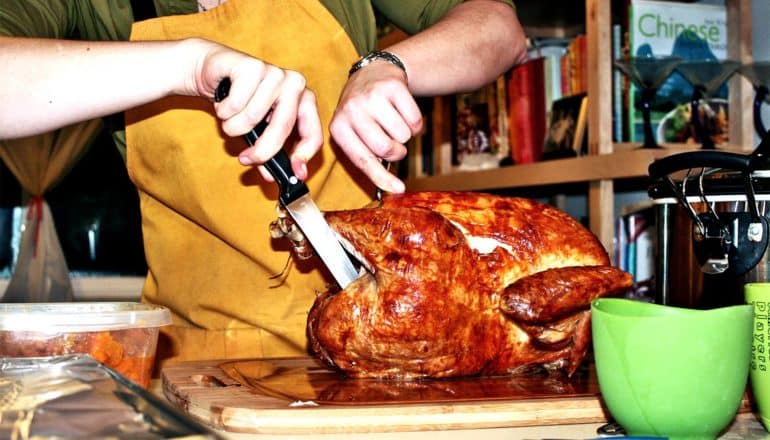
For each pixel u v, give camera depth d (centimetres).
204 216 136
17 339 90
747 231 87
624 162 178
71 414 64
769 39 197
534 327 109
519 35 146
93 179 355
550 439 81
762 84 182
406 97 113
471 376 113
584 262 116
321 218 108
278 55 138
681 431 72
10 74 104
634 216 204
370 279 109
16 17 119
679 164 91
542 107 228
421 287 105
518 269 113
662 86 196
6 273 349
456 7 145
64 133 336
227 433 86
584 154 207
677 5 198
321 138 112
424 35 132
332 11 140
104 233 357
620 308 77
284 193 107
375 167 114
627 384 72
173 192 138
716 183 89
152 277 148
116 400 68
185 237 142
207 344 140
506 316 112
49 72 104
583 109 208
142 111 136
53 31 128
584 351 112
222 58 104
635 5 195
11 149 332
